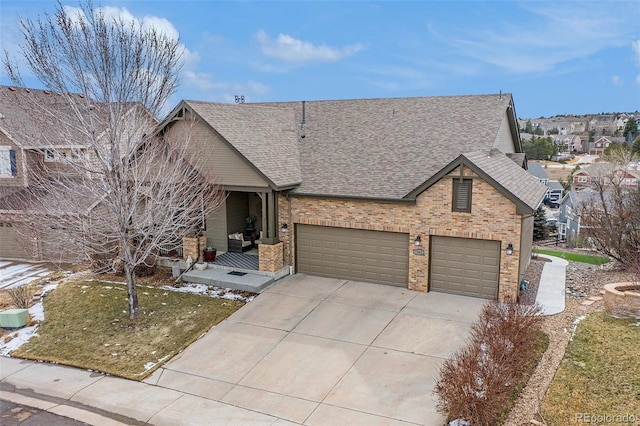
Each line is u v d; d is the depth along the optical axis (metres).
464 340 11.90
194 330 13.22
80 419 9.45
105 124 13.63
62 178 16.81
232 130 17.50
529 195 15.02
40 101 14.47
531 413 8.36
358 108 21.52
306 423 8.95
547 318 12.91
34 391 10.62
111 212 13.96
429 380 10.18
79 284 17.17
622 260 18.31
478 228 14.40
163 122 16.52
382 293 15.43
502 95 19.72
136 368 11.41
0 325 13.93
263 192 16.52
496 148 18.28
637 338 10.74
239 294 15.70
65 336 13.28
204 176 16.73
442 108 19.84
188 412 9.52
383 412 9.16
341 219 16.42
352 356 11.41
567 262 20.02
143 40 14.12
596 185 27.34
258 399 9.85
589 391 8.81
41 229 17.16
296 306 14.55
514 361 9.20
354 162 17.88
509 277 14.18
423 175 16.09
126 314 14.41
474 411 7.94
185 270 17.64
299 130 20.97
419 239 15.28
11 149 22.00
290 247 17.39
